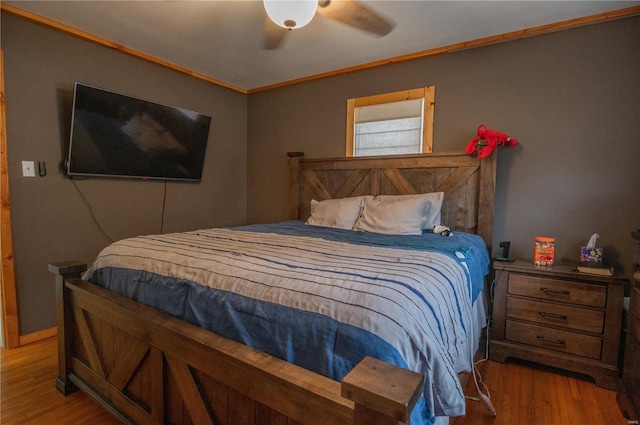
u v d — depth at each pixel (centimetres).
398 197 274
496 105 269
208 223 378
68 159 257
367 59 313
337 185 335
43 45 246
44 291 253
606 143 233
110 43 277
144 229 318
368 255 156
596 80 234
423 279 119
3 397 181
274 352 100
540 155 254
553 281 210
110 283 164
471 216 270
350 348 89
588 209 239
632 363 168
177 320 125
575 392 190
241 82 382
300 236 226
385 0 213
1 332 235
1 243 230
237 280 121
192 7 224
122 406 151
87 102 258
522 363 224
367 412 72
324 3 216
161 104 312
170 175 332
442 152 280
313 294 104
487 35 262
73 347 182
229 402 108
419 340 91
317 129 362
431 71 295
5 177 229
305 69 340
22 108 238
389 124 318
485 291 244
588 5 218
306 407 84
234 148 404
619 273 215
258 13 231
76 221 270
